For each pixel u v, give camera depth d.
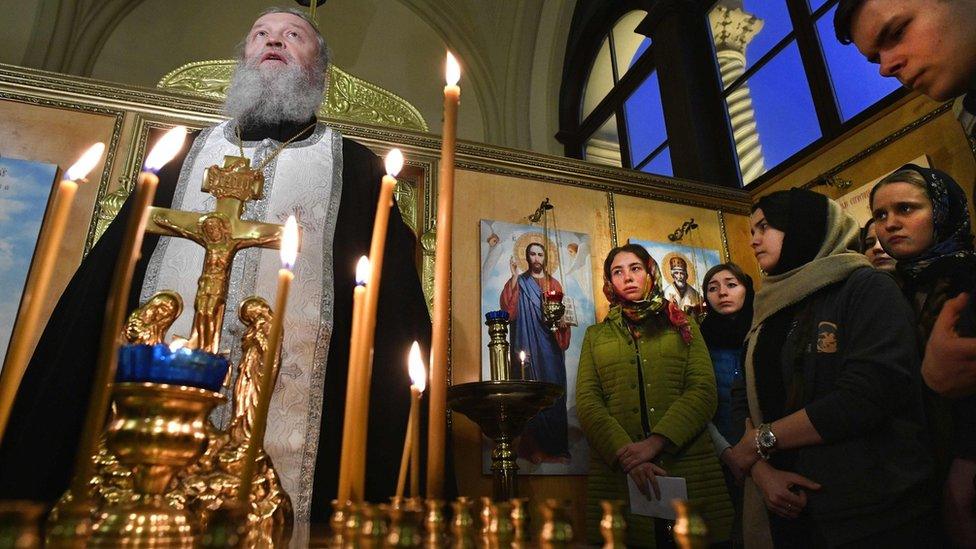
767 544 1.61
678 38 3.44
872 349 1.47
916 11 1.63
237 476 0.81
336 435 1.28
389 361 1.24
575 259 2.42
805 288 1.68
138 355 0.58
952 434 1.44
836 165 2.38
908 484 1.37
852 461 1.44
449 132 0.61
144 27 4.41
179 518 0.55
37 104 2.04
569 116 4.67
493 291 2.26
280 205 1.44
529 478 2.05
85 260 1.24
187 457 0.57
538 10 4.88
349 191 1.55
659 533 1.81
